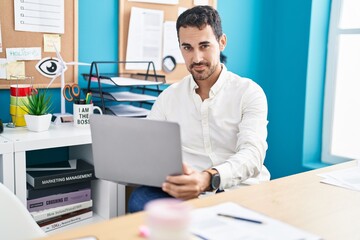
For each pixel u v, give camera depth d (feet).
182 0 7.84
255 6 8.93
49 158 6.82
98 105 7.11
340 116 8.82
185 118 5.45
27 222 3.87
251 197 3.39
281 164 9.20
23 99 5.90
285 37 8.93
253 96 5.19
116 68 7.30
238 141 4.93
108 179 3.75
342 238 2.64
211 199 3.32
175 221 1.96
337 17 8.48
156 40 7.61
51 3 6.41
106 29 7.09
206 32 4.96
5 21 6.07
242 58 8.91
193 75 5.21
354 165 4.59
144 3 7.38
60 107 6.82
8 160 4.96
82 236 2.61
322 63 8.71
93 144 3.69
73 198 5.90
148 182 3.57
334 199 3.38
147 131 3.39
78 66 6.87
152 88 7.58
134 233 2.65
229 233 2.62
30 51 6.33
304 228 2.78
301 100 8.66
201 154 5.32
